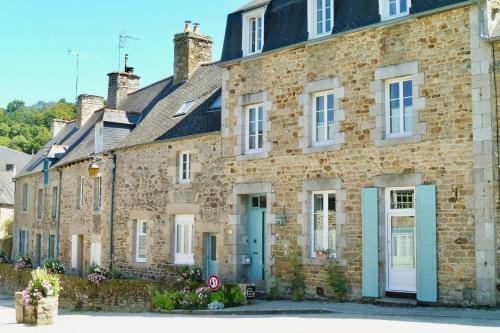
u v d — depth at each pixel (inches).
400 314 431.5
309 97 556.7
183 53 847.1
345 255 516.4
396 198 500.4
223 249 616.4
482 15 454.0
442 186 464.4
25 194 1141.1
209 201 638.5
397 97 505.0
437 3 474.3
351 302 507.5
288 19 581.9
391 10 511.2
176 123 718.5
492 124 443.2
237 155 611.8
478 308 437.7
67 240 903.1
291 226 557.6
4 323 519.8
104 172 802.8
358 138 517.0
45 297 510.0
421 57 483.5
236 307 518.6
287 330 383.2
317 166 543.2
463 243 450.0
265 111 589.3
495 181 438.3
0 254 1176.8
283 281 558.6
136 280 668.1
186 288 586.9
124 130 818.8
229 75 628.7
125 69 1017.5
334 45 540.4
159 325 453.7
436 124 471.8
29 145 2337.6
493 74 446.3
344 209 520.7
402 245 492.7
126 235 748.6
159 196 705.0
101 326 474.3
